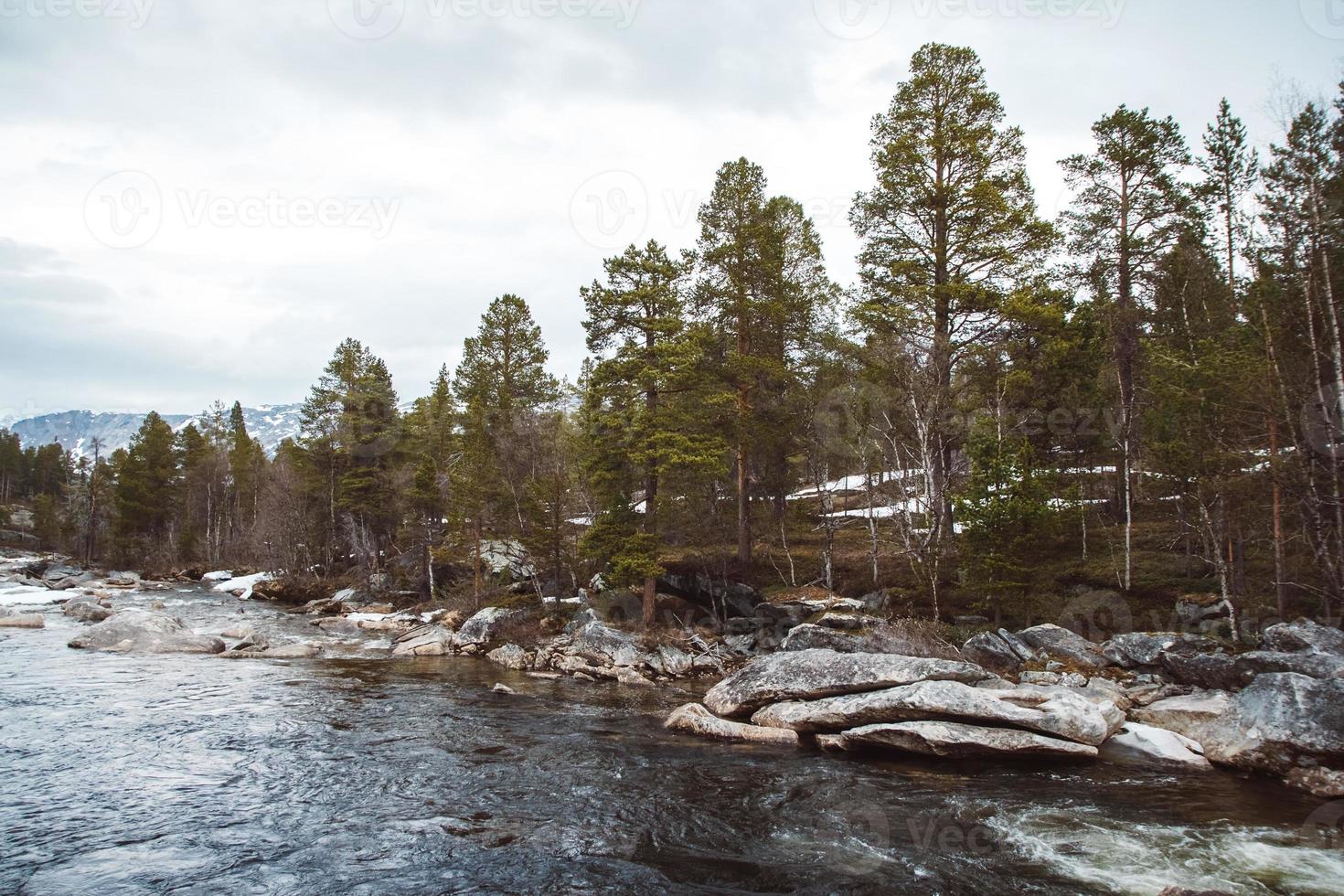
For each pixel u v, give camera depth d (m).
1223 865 9.69
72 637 28.95
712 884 9.01
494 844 10.14
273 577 55.72
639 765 14.10
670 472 29.66
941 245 30.91
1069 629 23.84
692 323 34.53
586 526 37.06
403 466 54.06
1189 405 23.09
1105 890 8.97
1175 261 30.62
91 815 10.77
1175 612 24.02
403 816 11.10
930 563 27.55
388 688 21.72
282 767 13.38
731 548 38.19
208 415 103.75
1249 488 20.86
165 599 48.25
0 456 122.00
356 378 57.44
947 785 13.00
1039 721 14.61
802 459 34.94
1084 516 30.31
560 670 25.84
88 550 75.56
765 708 17.72
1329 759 12.67
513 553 41.59
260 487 70.62
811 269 37.62
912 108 31.80
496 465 40.66
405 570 49.91
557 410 50.62
